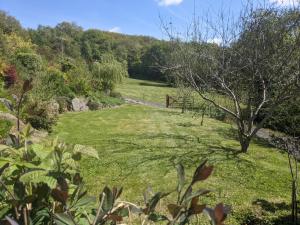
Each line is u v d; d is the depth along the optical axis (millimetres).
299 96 8242
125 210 1397
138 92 37062
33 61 23453
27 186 1440
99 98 22922
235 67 9031
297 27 8281
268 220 5016
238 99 9820
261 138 12070
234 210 5348
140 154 8789
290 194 6363
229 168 7852
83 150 1562
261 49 8500
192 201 1113
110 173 7156
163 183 6582
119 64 31000
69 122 14625
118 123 14586
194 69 9945
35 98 12273
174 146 9891
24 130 1735
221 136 11930
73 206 1305
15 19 39250
